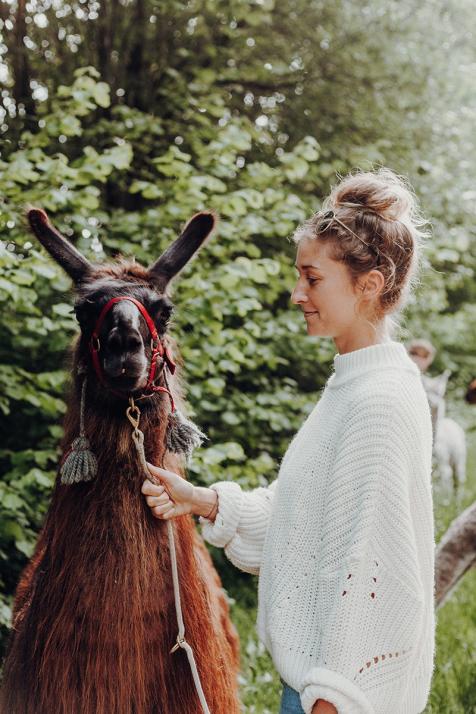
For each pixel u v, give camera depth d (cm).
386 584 177
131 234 566
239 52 767
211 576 298
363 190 193
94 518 235
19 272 418
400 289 196
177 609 232
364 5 782
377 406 184
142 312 245
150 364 245
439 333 941
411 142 785
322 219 195
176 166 534
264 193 566
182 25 745
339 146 755
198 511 239
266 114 792
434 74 777
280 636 192
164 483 237
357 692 171
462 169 805
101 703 226
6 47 652
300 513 195
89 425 244
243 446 620
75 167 506
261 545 236
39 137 516
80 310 250
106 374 236
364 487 180
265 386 634
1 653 431
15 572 493
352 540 179
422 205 749
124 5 722
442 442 961
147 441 246
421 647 189
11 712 241
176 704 235
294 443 207
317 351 639
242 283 542
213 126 671
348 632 174
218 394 521
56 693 229
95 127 622
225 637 292
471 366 1156
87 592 230
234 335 522
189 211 533
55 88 684
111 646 228
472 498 937
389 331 210
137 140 665
